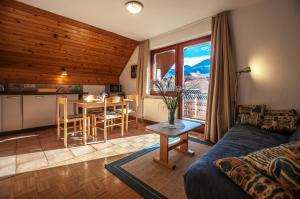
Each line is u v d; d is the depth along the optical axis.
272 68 2.54
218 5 2.75
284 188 0.79
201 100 3.71
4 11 2.70
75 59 4.16
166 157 2.13
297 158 0.81
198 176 1.11
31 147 2.68
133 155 2.45
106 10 2.91
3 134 3.28
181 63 3.96
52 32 3.33
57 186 1.69
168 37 4.00
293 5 2.36
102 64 4.77
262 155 1.07
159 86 2.73
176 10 2.91
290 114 2.22
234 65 2.91
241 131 2.16
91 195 1.56
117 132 3.64
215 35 3.03
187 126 2.38
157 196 1.56
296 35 2.34
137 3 2.62
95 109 3.95
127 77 5.28
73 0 2.60
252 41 2.72
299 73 2.32
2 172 1.93
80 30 3.56
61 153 2.47
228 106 2.85
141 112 4.75
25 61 3.57
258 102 2.69
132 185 1.71
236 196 0.91
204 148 2.75
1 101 3.23
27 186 1.68
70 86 4.64
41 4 2.71
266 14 2.58
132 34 4.13
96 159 2.30
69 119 2.78
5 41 3.07
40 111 3.74
